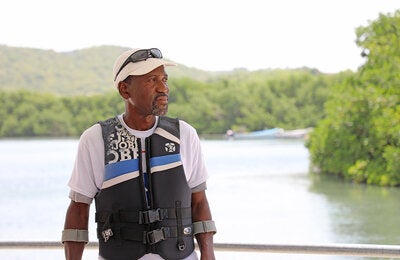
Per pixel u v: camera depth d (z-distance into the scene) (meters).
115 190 2.71
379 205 22.64
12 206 26.31
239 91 70.31
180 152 2.79
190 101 69.50
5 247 3.48
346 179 30.00
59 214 23.95
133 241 2.69
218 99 69.81
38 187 34.19
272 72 78.31
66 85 86.38
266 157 50.41
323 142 31.53
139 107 2.73
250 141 69.06
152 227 2.70
